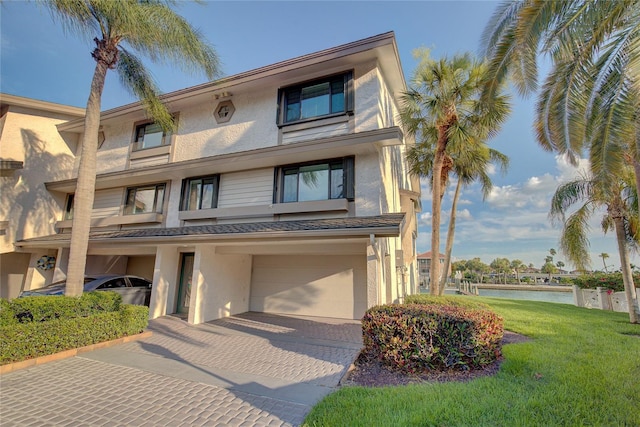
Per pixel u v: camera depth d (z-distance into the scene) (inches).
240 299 470.0
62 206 602.9
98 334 276.7
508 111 408.5
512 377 188.9
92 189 319.6
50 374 210.5
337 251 370.0
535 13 241.3
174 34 321.7
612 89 244.7
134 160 548.7
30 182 563.8
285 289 472.7
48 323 241.6
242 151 427.2
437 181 433.7
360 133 362.3
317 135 419.5
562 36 246.5
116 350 270.4
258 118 468.1
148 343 295.4
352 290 435.8
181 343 296.4
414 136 521.3
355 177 389.1
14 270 561.9
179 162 466.3
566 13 244.5
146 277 588.1
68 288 294.0
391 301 421.1
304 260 470.0
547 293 1221.1
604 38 248.7
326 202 382.3
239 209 430.6
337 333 340.2
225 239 358.3
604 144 249.4
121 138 572.4
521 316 430.3
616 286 581.6
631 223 448.8
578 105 265.0
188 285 465.7
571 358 222.5
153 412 156.9
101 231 509.0
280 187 431.5
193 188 497.0
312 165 419.2
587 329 338.6
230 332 344.2
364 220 338.0
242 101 486.9
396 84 480.7
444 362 204.4
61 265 514.6
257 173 454.6
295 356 254.1
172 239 388.5
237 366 229.3
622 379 182.1
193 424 145.1
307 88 443.8
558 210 504.4
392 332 215.3
